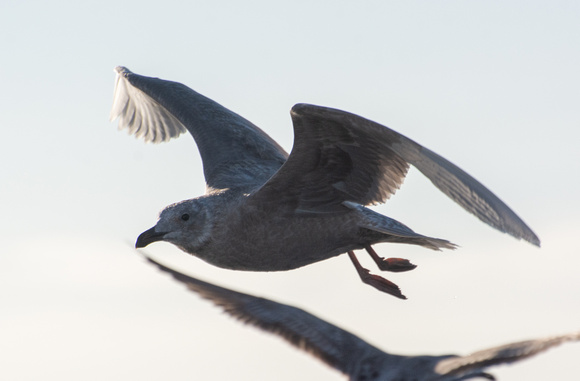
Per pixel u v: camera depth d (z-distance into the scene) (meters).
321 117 12.12
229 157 15.67
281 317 7.67
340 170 13.38
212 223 13.77
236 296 7.75
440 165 10.58
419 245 13.98
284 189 13.47
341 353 7.52
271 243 13.74
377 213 13.66
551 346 6.70
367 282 14.08
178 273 7.80
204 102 17.28
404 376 7.16
